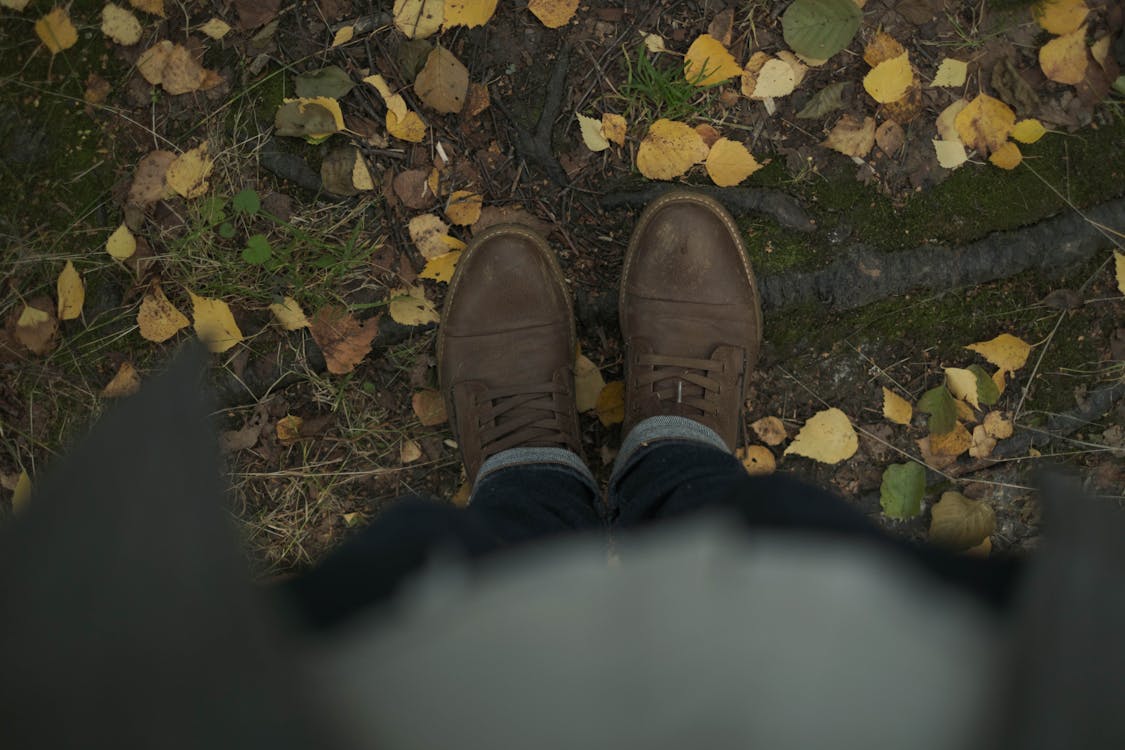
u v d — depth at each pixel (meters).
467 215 1.33
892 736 0.45
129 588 0.41
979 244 1.32
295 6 1.30
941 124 1.31
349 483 1.34
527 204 1.34
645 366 1.31
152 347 1.31
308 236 1.30
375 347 1.34
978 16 1.30
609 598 0.53
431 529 0.81
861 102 1.31
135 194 1.29
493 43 1.32
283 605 0.61
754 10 1.31
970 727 0.44
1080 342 1.33
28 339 1.29
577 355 1.37
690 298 1.31
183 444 0.45
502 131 1.33
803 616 0.50
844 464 1.34
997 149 1.30
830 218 1.32
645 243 1.32
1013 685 0.44
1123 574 0.47
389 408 1.34
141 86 1.29
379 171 1.32
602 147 1.31
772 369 1.35
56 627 0.40
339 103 1.31
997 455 1.34
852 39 1.29
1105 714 0.43
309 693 0.45
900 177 1.32
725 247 1.31
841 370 1.34
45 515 0.42
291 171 1.31
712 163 1.29
